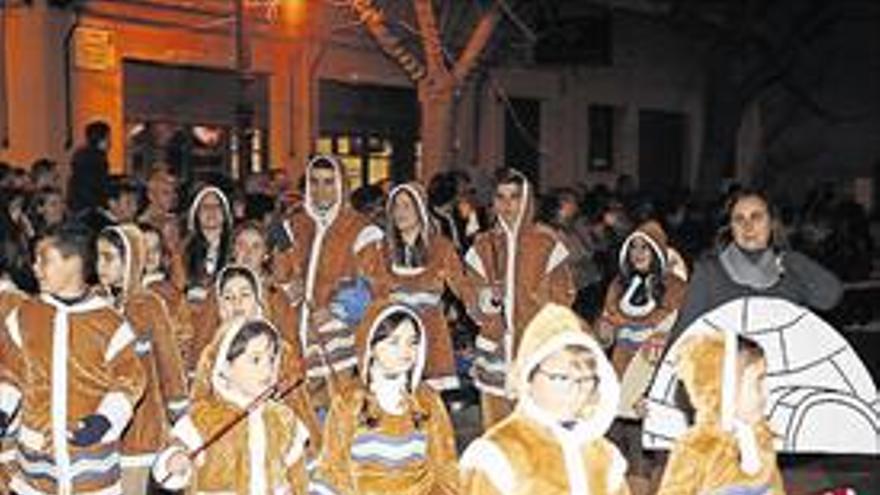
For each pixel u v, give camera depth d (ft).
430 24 60.03
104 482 19.83
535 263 31.19
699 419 17.70
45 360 19.60
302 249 30.99
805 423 22.25
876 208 104.63
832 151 115.75
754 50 97.60
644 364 28.89
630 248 30.94
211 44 62.28
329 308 30.30
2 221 32.09
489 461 16.35
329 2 66.18
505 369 31.07
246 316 22.13
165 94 61.05
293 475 19.33
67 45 55.67
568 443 16.53
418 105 77.25
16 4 53.98
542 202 45.83
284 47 66.39
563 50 80.38
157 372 23.63
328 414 19.49
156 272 26.89
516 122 79.97
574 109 90.48
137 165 59.62
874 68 116.47
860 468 33.04
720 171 91.91
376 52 73.00
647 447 21.91
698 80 104.17
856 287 58.39
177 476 18.65
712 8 91.25
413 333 18.94
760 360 17.79
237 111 55.83
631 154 96.78
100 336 19.85
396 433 18.84
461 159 78.28
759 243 22.80
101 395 19.81
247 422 18.94
